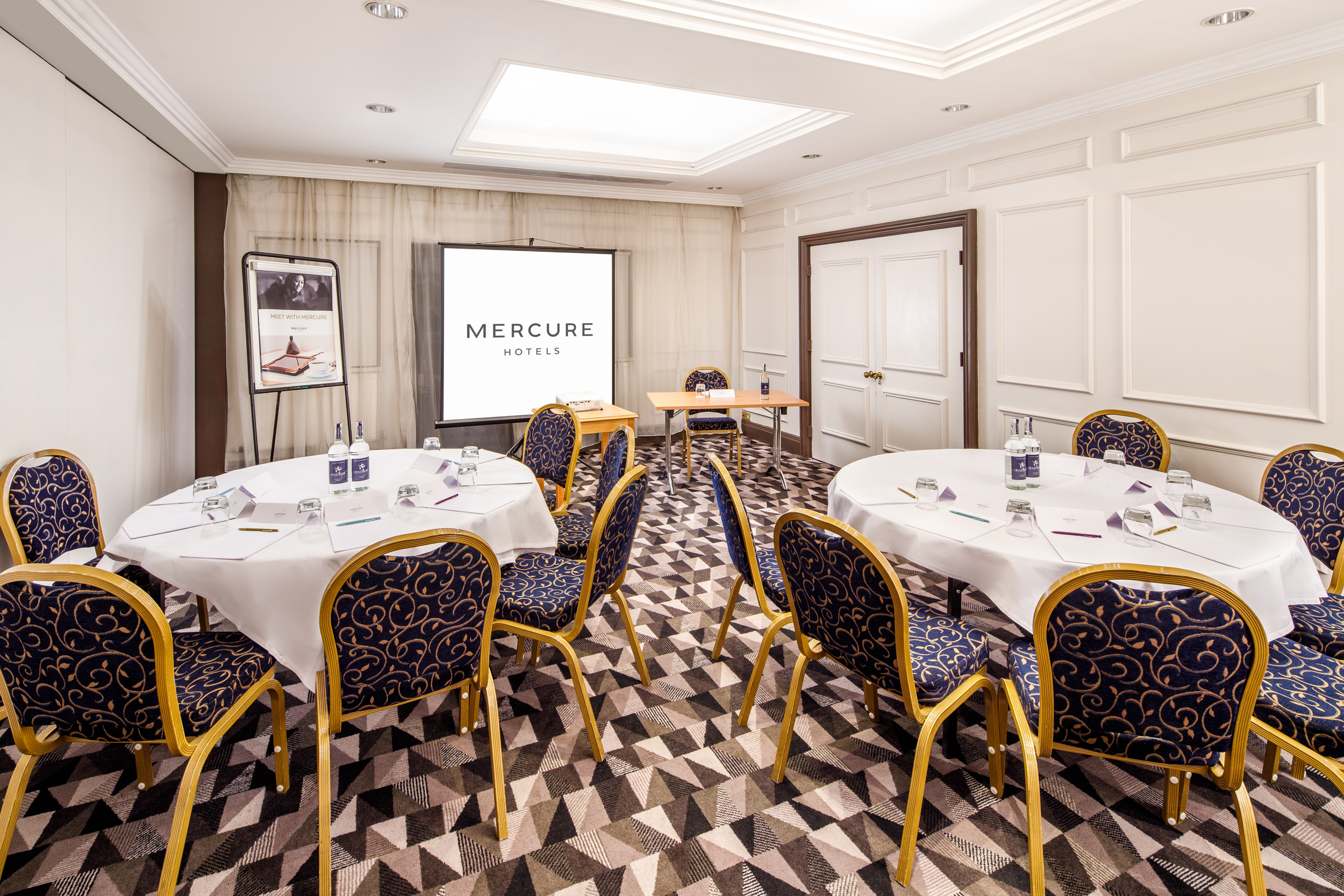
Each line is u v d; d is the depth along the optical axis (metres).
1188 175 3.47
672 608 3.28
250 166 5.28
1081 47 3.18
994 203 4.52
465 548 1.67
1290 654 1.88
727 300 7.54
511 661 2.76
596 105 5.00
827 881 1.67
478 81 3.62
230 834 1.82
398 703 1.72
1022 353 4.42
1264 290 3.22
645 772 2.09
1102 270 3.91
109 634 1.46
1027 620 1.87
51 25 2.64
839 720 2.35
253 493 2.49
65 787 2.00
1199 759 1.44
